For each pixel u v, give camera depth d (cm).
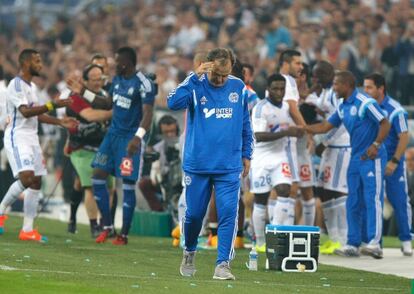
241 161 3206
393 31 6644
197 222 3231
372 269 3778
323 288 3100
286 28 7544
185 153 3209
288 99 4281
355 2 7619
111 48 8544
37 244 4191
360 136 4128
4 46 9094
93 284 2886
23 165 4288
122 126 4441
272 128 4278
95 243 4431
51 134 6506
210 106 3177
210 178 3192
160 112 5597
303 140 4441
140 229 5147
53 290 2759
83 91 4719
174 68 7656
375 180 4116
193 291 2833
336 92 4172
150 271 3388
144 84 4378
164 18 8781
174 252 4116
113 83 4472
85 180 4809
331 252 4372
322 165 4450
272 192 4494
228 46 7669
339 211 4400
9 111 4319
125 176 4369
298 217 4966
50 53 8881
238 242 4450
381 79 4303
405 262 4019
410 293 3036
